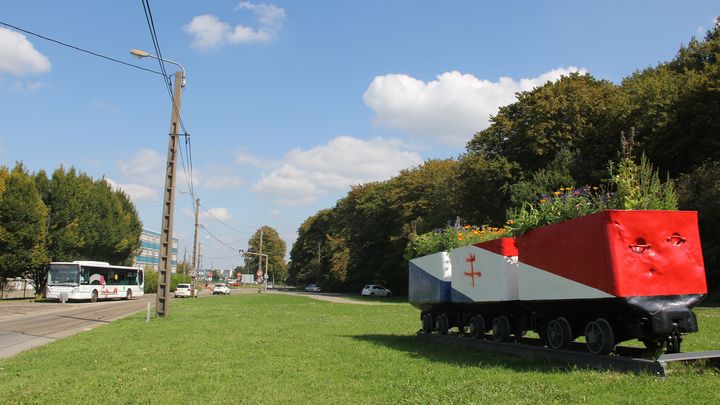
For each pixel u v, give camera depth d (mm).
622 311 8117
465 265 12578
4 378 9547
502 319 11492
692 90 33500
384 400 7090
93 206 56094
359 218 80938
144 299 54719
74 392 7973
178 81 26453
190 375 9258
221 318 24281
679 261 8078
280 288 133750
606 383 7062
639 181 8797
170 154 26500
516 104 42781
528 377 8008
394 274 71875
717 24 41625
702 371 7270
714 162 29766
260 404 7047
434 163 69375
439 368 9391
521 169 40062
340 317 25812
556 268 9219
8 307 37312
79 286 44312
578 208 9047
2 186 43906
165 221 26016
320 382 8508
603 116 38094
